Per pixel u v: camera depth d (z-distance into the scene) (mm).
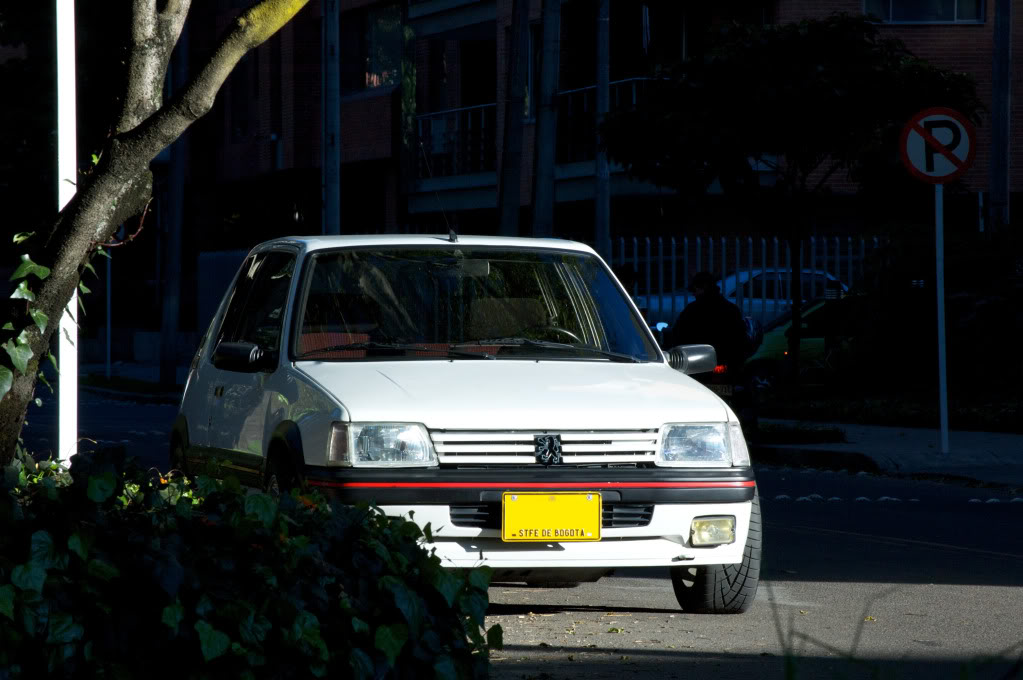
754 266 48562
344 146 66312
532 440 11352
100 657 7188
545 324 13219
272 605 7504
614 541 11438
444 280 13219
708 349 13789
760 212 38625
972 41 50406
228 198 78875
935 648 11422
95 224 8898
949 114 25766
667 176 37531
